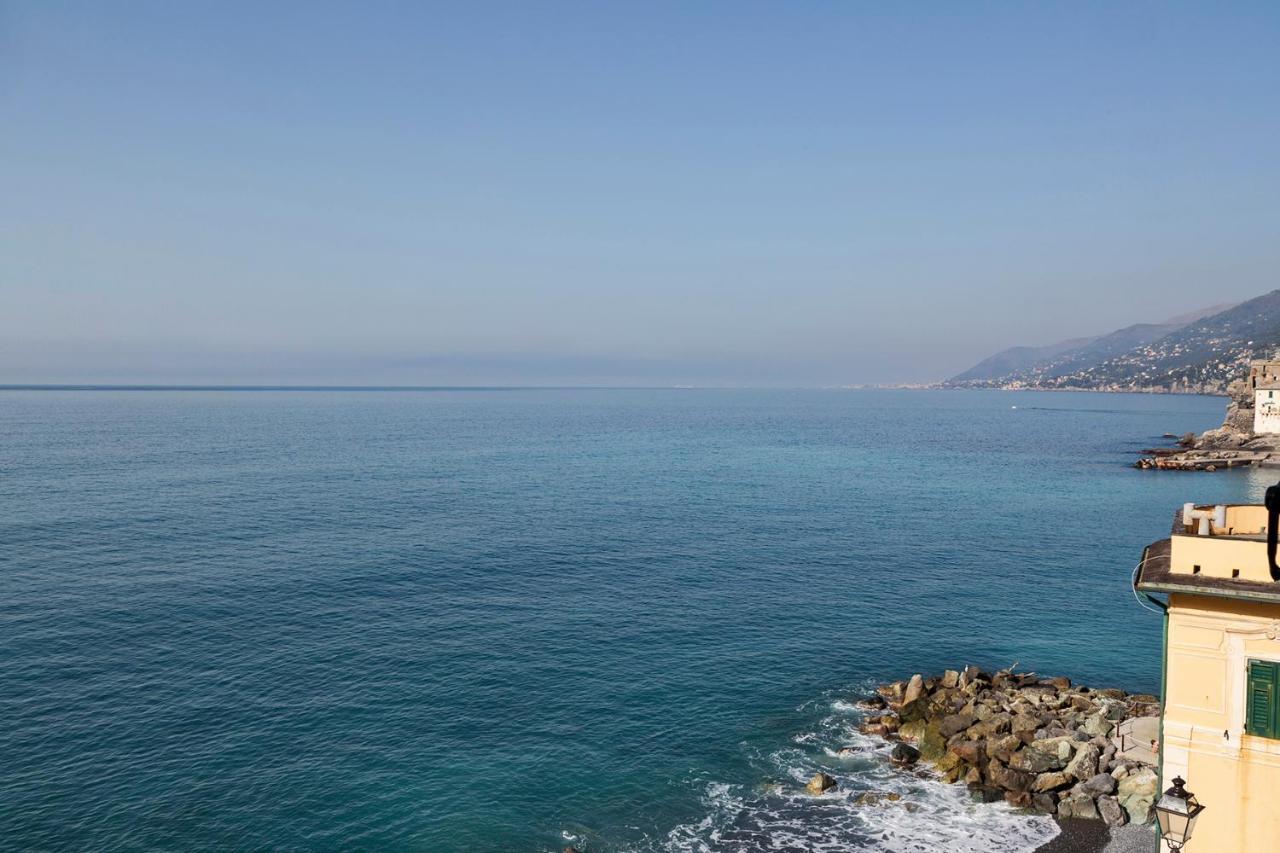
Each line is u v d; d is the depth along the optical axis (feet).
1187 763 67.67
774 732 138.21
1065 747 121.49
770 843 107.04
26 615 181.06
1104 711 133.69
